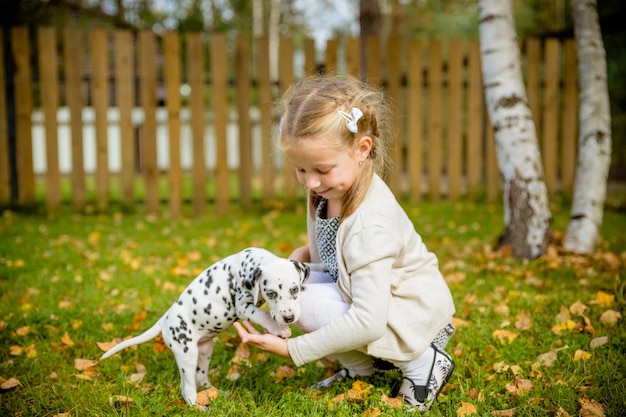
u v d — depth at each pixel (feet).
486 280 16.38
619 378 10.14
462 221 26.04
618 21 26.30
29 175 28.25
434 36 76.79
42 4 47.16
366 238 8.79
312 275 9.98
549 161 30.89
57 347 12.00
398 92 30.09
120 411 9.56
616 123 46.85
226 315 9.21
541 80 34.30
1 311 14.01
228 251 20.34
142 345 12.07
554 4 59.88
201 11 72.49
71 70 27.61
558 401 9.40
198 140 28.73
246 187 29.66
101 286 16.11
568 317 12.89
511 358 11.12
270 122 29.27
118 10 70.13
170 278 16.89
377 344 8.95
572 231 19.85
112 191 42.83
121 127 28.32
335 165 8.68
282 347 8.87
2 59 27.37
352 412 9.16
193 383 9.46
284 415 9.09
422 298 9.20
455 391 9.79
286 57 28.76
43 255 19.42
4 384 10.27
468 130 30.68
